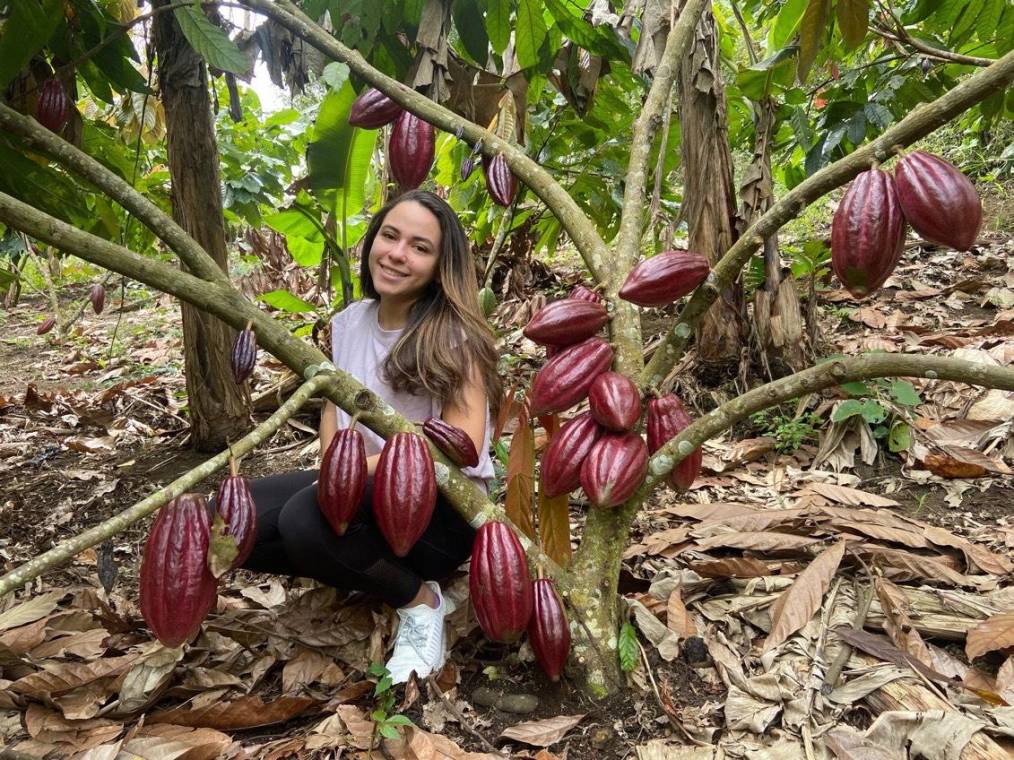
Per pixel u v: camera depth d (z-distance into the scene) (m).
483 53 2.42
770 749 1.56
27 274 8.04
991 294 4.02
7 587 0.98
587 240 1.74
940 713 1.53
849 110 3.40
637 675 1.73
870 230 1.16
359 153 3.28
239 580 2.46
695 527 2.38
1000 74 1.10
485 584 1.46
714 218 3.29
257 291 6.11
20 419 4.34
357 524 1.80
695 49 3.15
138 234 3.69
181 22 1.66
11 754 1.50
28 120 1.45
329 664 1.95
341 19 2.40
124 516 1.09
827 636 1.87
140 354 5.86
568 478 1.52
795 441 3.02
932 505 2.55
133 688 1.82
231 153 4.73
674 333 1.58
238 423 3.55
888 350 3.54
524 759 1.58
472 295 1.92
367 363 2.03
